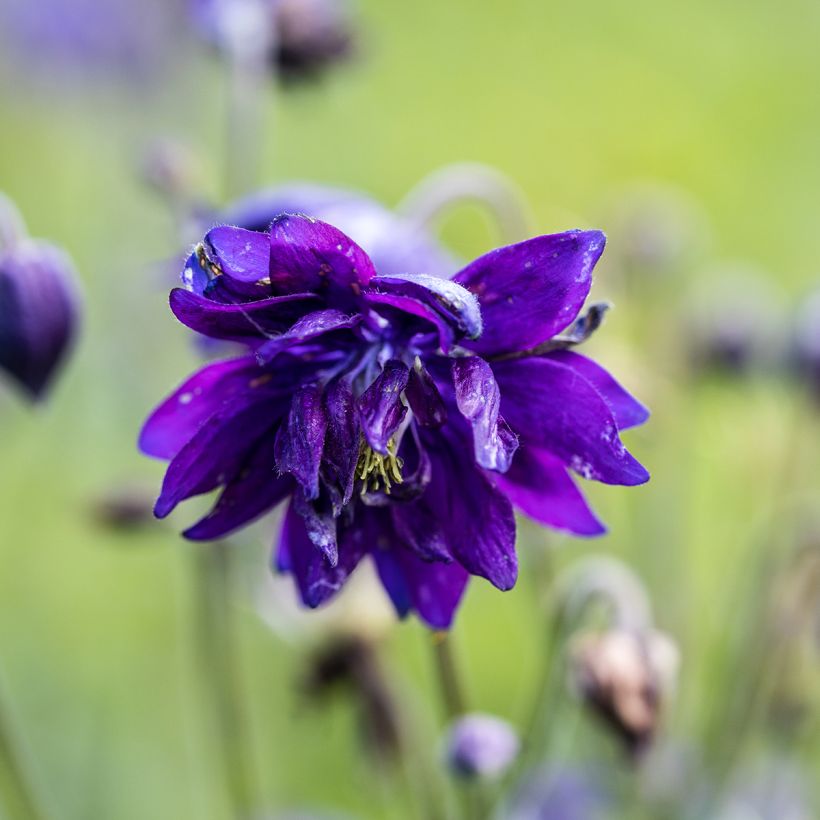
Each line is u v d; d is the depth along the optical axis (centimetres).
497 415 33
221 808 45
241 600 42
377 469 34
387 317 33
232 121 42
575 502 34
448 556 34
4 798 38
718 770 41
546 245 33
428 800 39
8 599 55
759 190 84
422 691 51
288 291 33
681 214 55
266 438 34
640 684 37
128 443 55
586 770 43
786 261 80
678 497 46
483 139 86
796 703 42
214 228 33
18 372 38
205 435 33
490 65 88
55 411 55
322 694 40
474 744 36
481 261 33
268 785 48
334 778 49
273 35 43
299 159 72
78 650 54
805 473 45
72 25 65
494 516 34
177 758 51
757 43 90
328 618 40
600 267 46
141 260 57
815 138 86
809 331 44
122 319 55
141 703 52
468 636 54
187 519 42
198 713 49
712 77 89
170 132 66
